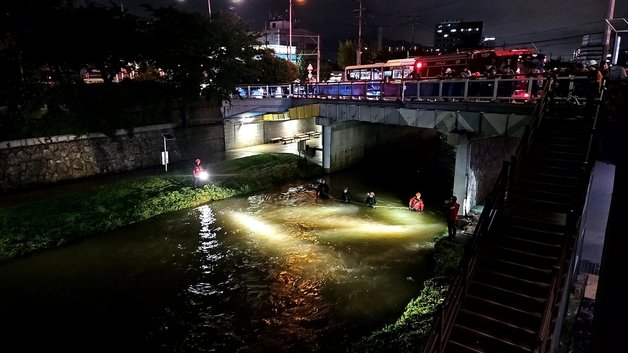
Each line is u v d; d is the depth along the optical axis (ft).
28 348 40.93
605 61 65.51
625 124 31.81
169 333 43.68
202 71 102.83
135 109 94.89
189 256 60.90
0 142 73.00
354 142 121.70
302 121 151.02
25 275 54.39
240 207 83.35
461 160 70.69
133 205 75.36
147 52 96.12
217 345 41.86
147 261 59.21
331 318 45.85
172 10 100.68
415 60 103.65
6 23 79.92
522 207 38.11
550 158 41.73
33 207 68.03
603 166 52.60
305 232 70.38
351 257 60.59
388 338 40.42
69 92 83.46
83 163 85.76
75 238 64.44
